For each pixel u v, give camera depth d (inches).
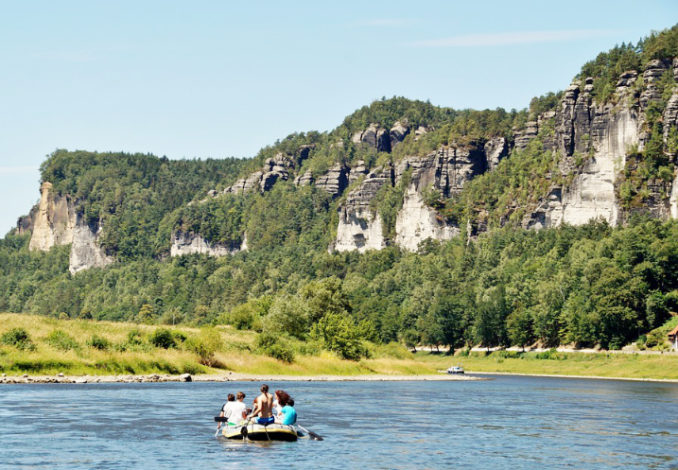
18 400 3174.2
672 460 2000.5
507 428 2637.8
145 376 4559.5
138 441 2167.8
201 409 2945.4
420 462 1926.7
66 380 4158.5
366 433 2437.3
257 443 2162.9
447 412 3186.5
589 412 3297.2
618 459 2009.1
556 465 1915.6
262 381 5009.8
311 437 2297.0
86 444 2108.8
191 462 1873.8
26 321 4923.7
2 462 1845.5
